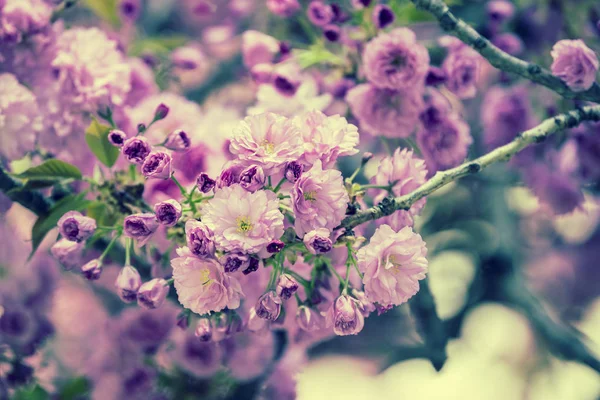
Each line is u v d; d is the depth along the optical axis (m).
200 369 1.06
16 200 0.97
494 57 0.95
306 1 1.09
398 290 0.83
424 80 1.00
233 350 1.07
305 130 0.84
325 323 0.88
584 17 1.20
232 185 0.82
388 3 1.09
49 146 0.99
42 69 0.99
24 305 1.11
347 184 0.86
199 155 0.93
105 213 0.95
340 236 0.84
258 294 0.94
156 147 0.89
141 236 0.84
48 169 0.93
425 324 1.31
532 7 1.23
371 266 0.83
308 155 0.84
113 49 1.00
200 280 0.83
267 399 1.11
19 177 0.93
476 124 1.30
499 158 0.90
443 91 1.07
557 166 1.16
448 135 1.01
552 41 1.21
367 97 1.01
